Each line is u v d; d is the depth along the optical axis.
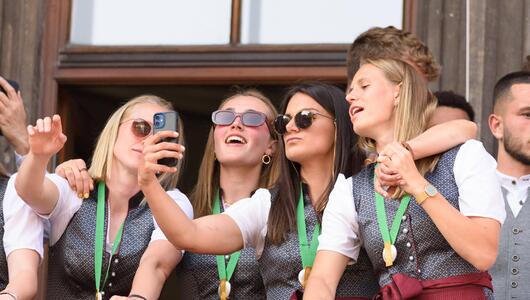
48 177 14.38
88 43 18.39
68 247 14.34
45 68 18.33
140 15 18.39
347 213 13.09
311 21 18.08
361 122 13.28
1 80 16.06
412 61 15.41
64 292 14.38
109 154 14.59
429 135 12.79
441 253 12.55
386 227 12.77
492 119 15.67
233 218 13.78
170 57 18.16
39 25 18.34
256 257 14.26
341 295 13.55
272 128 15.25
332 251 13.07
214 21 18.20
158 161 12.73
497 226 12.35
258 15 18.14
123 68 18.20
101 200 14.50
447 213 12.16
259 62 17.95
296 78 17.86
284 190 14.06
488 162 12.68
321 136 14.15
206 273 14.59
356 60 15.62
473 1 17.41
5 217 14.30
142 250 14.30
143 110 14.72
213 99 19.44
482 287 12.57
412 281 12.45
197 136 20.80
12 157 17.86
